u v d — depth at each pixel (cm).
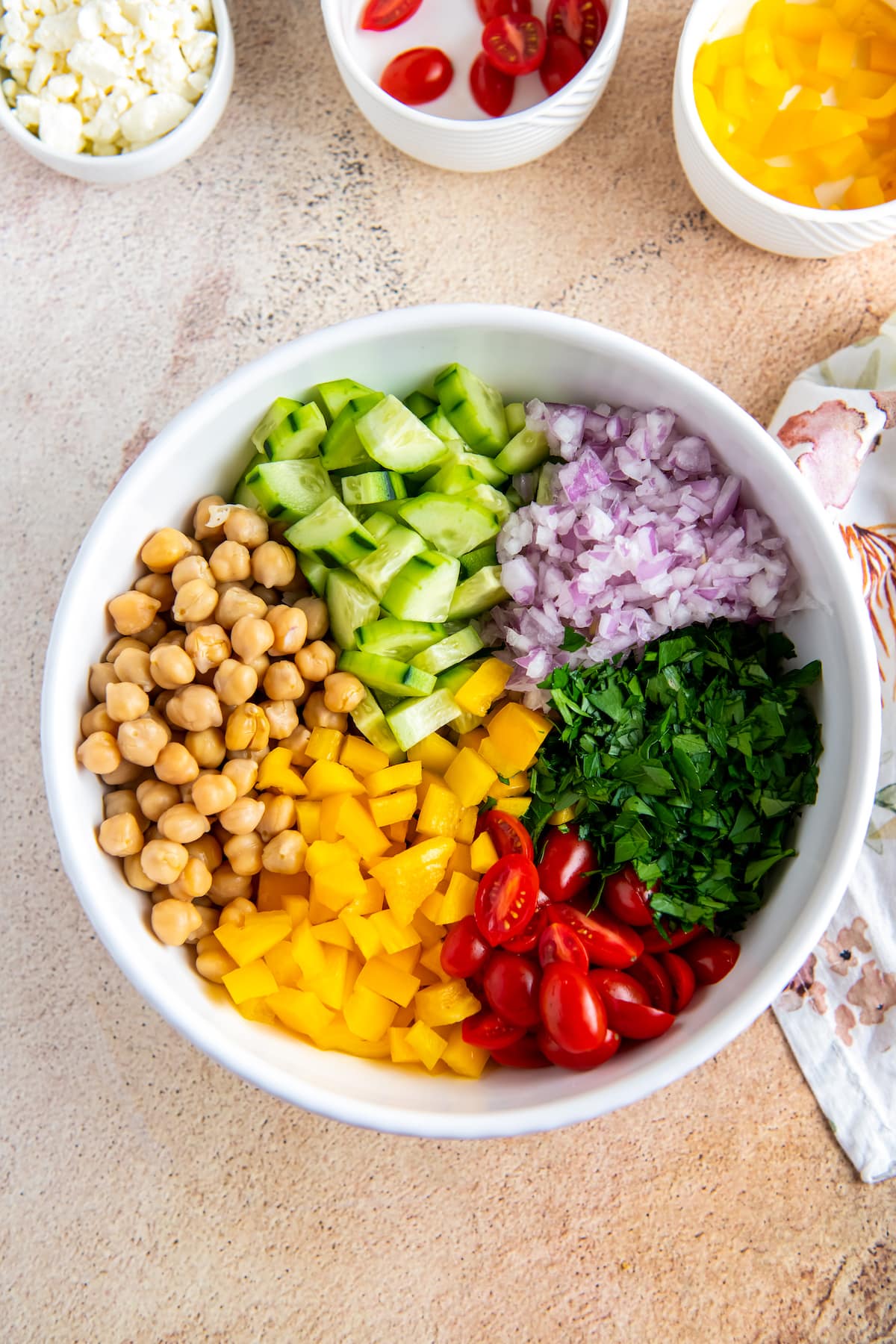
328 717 51
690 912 49
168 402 56
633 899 49
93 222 57
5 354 57
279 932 49
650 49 56
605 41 52
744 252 56
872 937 54
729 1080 55
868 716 48
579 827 50
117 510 48
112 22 54
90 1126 55
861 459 54
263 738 49
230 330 56
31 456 56
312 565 51
